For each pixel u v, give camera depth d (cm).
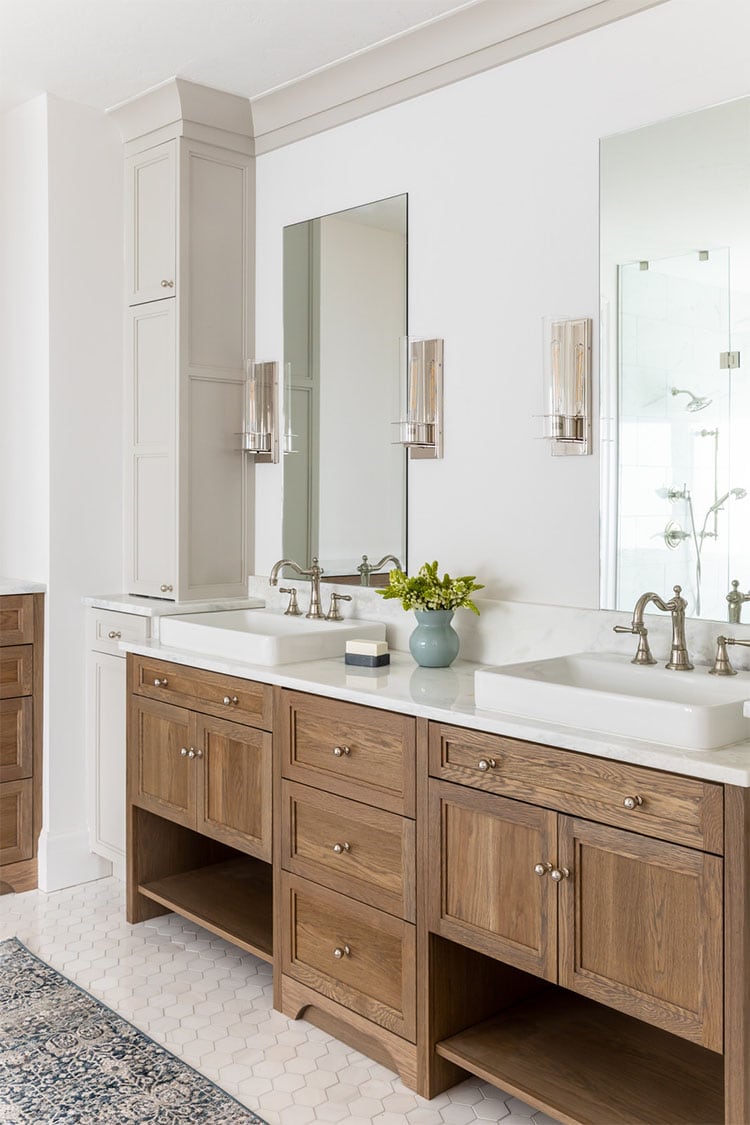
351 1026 242
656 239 233
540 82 256
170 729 296
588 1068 209
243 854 343
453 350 281
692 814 169
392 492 300
